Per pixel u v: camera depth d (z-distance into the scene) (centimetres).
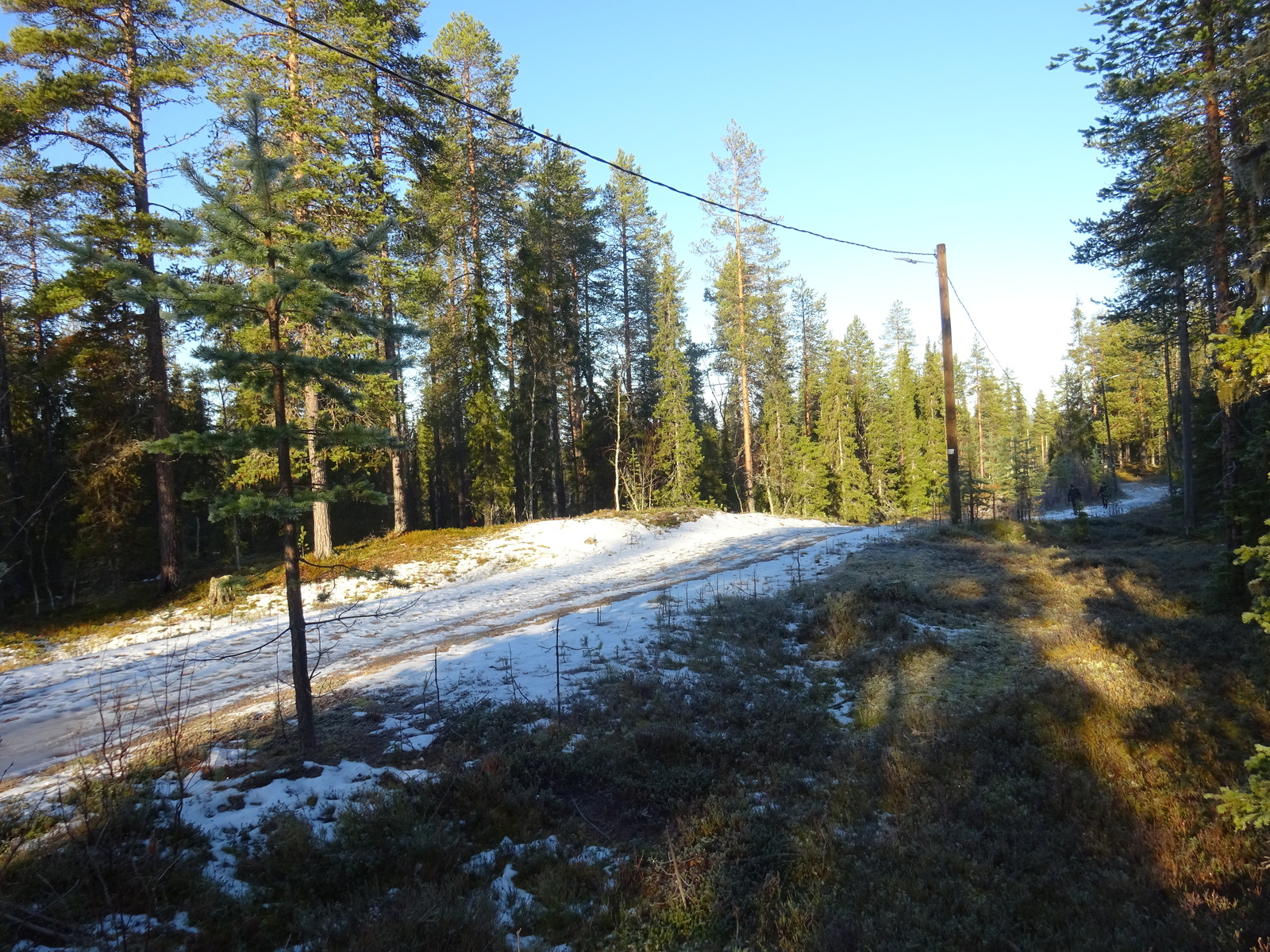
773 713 842
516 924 507
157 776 666
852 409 5306
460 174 2828
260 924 481
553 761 705
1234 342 574
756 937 487
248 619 1556
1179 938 452
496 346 3066
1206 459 2423
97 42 1709
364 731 788
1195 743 725
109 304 1955
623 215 4406
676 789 679
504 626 1315
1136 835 580
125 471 2086
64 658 1345
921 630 1159
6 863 493
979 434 6512
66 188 1705
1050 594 1404
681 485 3847
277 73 1927
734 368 4616
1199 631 1064
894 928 480
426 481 4644
